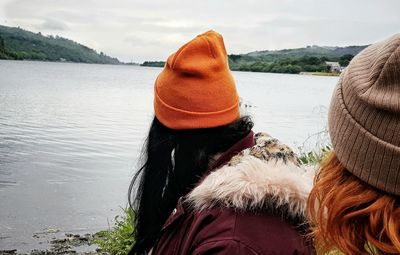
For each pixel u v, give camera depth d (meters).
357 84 1.52
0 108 43.28
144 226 2.08
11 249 9.61
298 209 1.72
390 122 1.44
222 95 1.99
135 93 85.81
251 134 2.02
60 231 10.76
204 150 1.98
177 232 1.89
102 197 14.14
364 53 1.62
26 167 18.48
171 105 2.00
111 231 9.66
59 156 21.28
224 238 1.68
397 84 1.43
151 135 2.09
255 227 1.69
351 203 1.48
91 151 23.09
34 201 13.41
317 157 6.37
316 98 80.06
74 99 62.25
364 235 1.47
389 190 1.43
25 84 89.31
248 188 1.70
